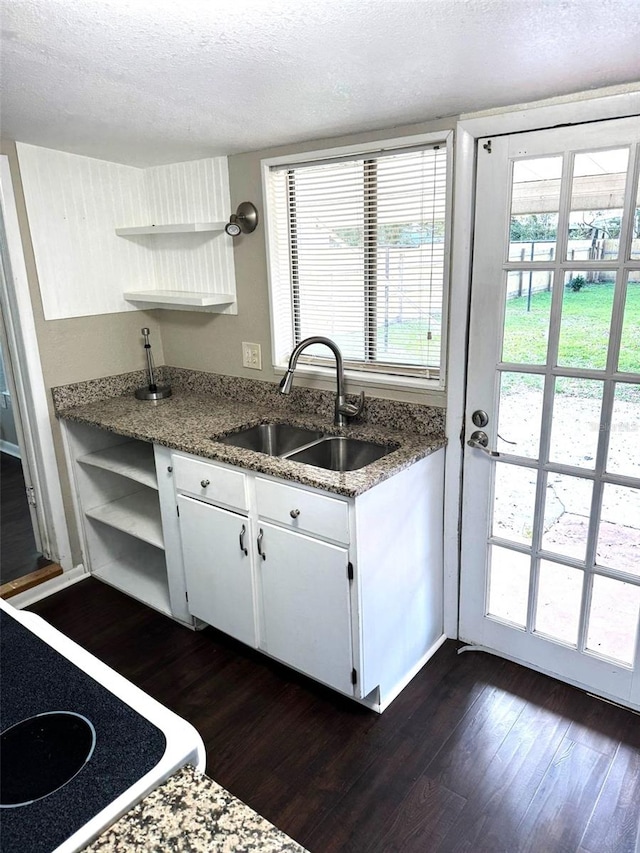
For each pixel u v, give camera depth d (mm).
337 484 1843
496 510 2232
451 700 2148
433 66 1525
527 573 2215
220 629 2455
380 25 1291
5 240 2561
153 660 2432
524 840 1637
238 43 1404
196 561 2434
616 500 1955
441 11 1218
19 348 2730
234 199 2654
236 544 2234
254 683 2283
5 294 2670
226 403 2898
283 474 1966
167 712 958
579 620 2123
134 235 2994
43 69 1599
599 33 1302
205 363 3053
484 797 1767
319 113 1953
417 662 2338
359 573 1909
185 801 812
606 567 2025
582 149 1759
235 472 2152
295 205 2514
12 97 1874
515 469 2145
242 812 793
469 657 2377
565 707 2102
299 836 1664
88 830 761
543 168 1844
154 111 1988
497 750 1928
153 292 3016
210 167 2682
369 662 2035
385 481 1945
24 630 1188
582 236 1824
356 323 2473
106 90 1789
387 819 1708
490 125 1891
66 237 2744
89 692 1007
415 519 2162
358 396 2455
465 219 2020
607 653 2090
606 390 1885
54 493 2924
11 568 3027
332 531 1916
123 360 3086
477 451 2213
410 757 1913
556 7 1183
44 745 896
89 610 2801
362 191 2297
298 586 2078
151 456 2930
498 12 1214
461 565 2375
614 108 1677
